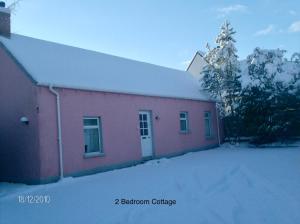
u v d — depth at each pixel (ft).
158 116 55.67
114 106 47.01
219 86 71.41
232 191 26.99
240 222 18.89
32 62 40.91
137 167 46.47
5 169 40.50
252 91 67.67
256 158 47.19
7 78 40.55
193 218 20.25
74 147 40.40
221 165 41.93
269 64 69.15
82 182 36.47
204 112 70.49
